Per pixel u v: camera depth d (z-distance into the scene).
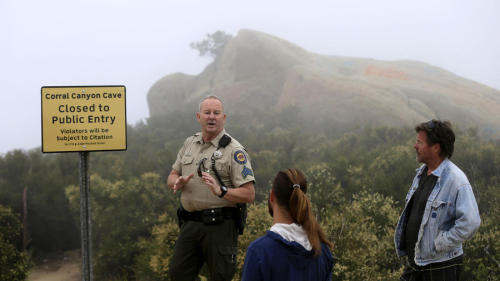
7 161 15.96
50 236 13.74
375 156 14.11
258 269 1.76
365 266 4.63
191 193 2.78
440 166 2.70
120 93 2.86
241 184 2.68
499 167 9.34
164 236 6.53
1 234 10.33
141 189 12.73
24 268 9.88
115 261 10.26
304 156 18.34
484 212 6.79
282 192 1.86
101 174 16.64
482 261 4.40
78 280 11.66
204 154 2.79
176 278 2.84
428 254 2.64
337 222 5.41
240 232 2.85
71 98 2.80
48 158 19.81
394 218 6.04
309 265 1.79
